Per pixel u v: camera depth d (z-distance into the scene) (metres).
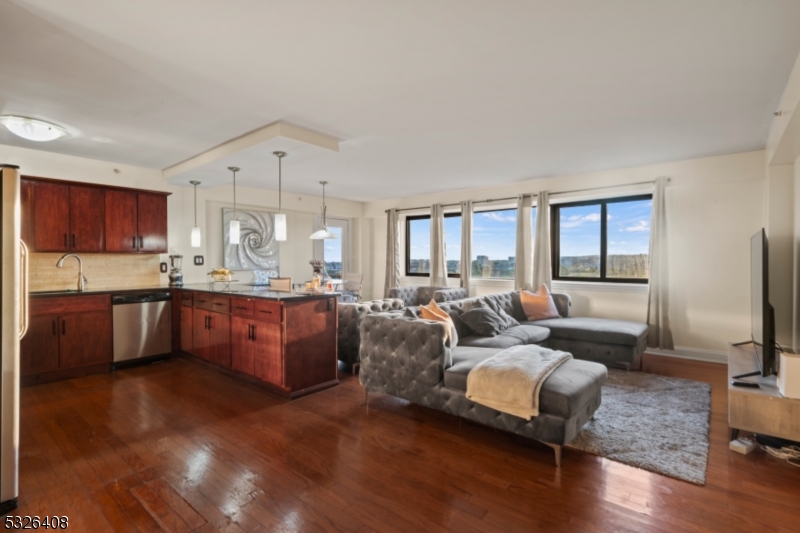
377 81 2.55
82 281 4.41
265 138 3.41
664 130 3.55
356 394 3.52
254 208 6.41
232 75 2.46
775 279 3.80
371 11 1.82
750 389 2.47
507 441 2.60
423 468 2.25
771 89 2.69
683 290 4.68
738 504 1.92
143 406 3.20
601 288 5.27
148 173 4.95
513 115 3.17
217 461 2.32
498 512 1.86
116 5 1.76
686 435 2.64
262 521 1.79
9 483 1.86
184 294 4.62
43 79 2.51
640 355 4.27
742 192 4.31
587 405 2.57
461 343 3.77
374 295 8.07
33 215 3.98
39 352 3.80
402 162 4.69
